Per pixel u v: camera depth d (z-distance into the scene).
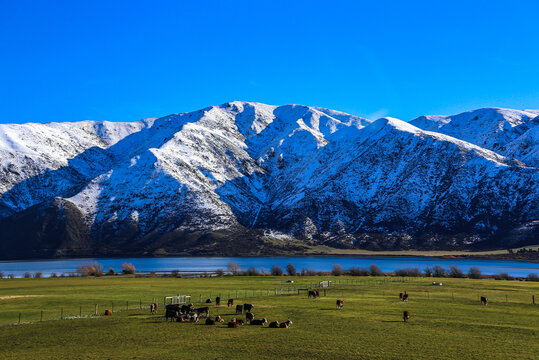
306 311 64.62
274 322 53.59
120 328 52.75
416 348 43.19
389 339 46.75
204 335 48.75
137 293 90.62
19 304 73.56
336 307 68.69
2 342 46.41
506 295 85.56
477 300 77.88
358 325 53.97
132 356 40.75
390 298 80.94
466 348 43.22
